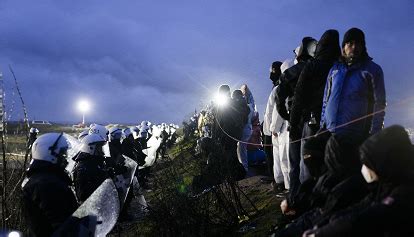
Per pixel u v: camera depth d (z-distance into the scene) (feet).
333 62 15.51
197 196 22.00
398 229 7.30
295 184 16.57
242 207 21.35
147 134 55.06
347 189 9.19
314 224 9.99
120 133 31.45
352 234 7.51
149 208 22.16
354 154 9.61
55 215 13.07
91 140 20.81
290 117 16.28
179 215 20.65
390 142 7.68
